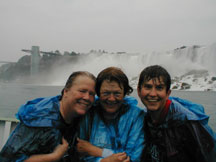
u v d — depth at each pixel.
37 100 1.87
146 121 1.99
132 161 1.76
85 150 1.82
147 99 1.82
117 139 1.84
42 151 1.54
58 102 1.81
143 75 1.85
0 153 1.48
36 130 1.51
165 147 1.83
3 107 17.02
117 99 1.75
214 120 10.97
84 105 1.68
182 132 1.76
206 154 1.66
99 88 1.77
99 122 1.91
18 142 1.47
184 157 1.77
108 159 1.72
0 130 3.01
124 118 1.90
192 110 1.88
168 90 1.85
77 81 1.67
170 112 1.84
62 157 1.71
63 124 1.70
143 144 1.87
